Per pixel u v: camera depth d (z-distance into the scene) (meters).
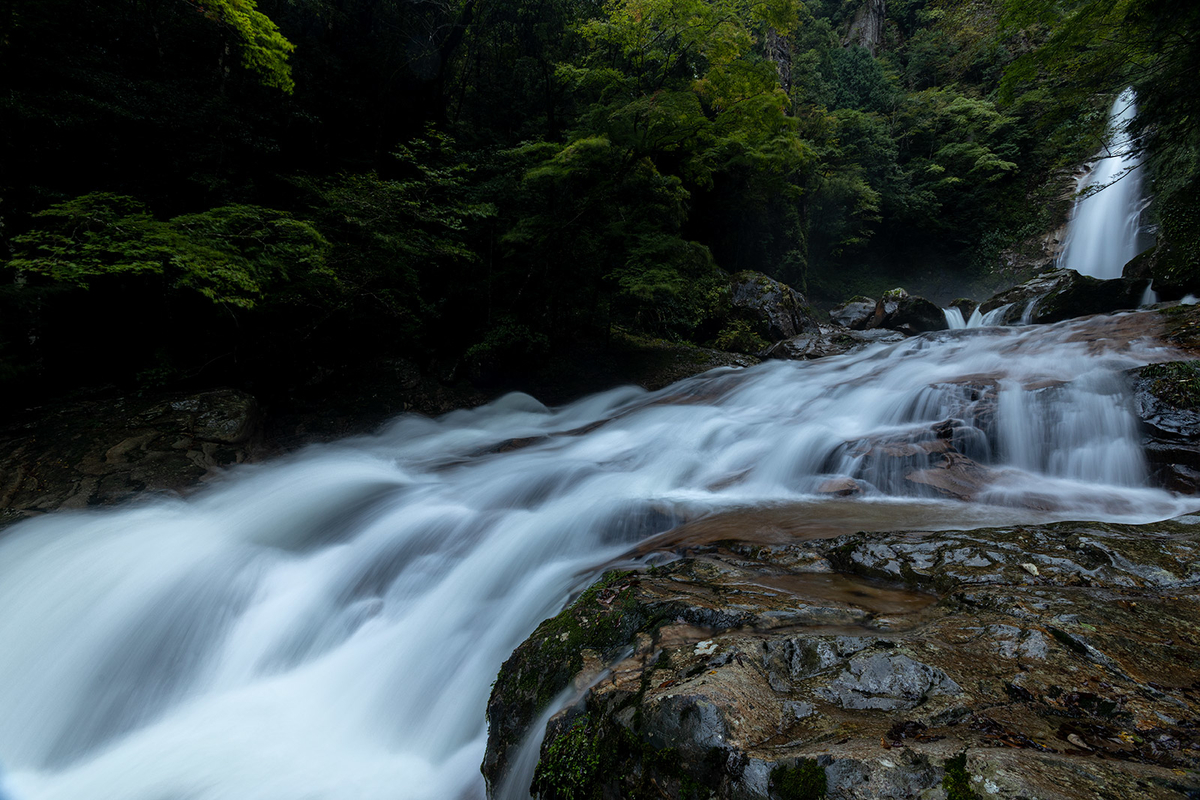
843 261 32.09
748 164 17.28
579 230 14.75
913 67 38.12
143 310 10.30
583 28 13.95
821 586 2.88
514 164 14.48
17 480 7.47
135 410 9.05
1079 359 7.48
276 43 10.53
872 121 30.86
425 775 3.19
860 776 1.37
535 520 5.19
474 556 4.76
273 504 6.93
